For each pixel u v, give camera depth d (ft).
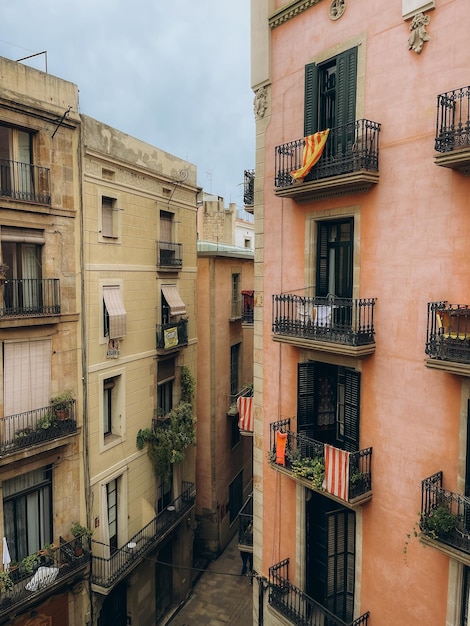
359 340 33.81
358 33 34.55
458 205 29.32
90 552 49.32
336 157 34.78
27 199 44.21
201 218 120.88
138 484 59.21
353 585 39.50
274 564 44.21
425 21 30.55
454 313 28.14
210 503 75.92
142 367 59.41
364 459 35.37
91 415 50.93
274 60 41.34
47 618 46.52
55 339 47.19
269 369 43.83
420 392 31.91
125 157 55.26
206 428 75.41
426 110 30.81
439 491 30.07
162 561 65.05
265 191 43.04
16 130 44.19
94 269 51.06
